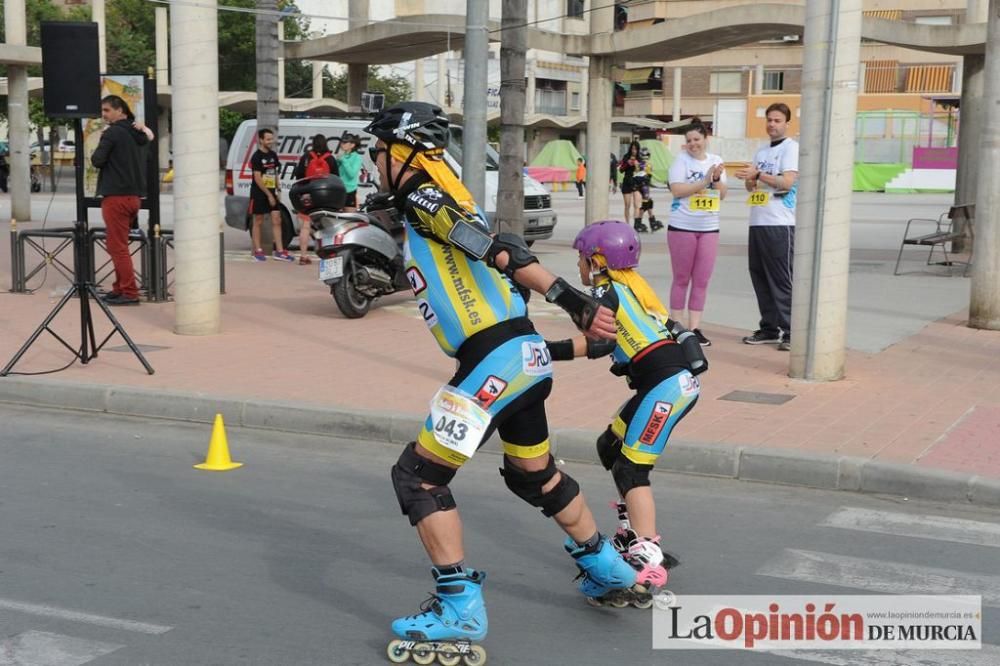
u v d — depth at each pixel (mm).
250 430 8312
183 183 10969
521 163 13641
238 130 19844
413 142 4113
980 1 18578
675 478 7090
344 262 12039
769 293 10688
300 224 18969
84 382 9016
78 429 8273
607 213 20094
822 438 7422
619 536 5234
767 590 5180
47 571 5340
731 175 57688
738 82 63562
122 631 4648
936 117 51594
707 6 58875
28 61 23406
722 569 5457
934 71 55125
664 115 65562
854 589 5199
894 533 6012
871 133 52594
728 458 7090
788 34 18781
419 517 4203
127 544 5750
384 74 59188
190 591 5109
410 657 4332
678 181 10391
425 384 9094
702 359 4992
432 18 19047
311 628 4703
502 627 4734
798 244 9094
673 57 20266
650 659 4418
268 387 8938
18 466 7234
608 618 4848
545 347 4285
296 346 10688
